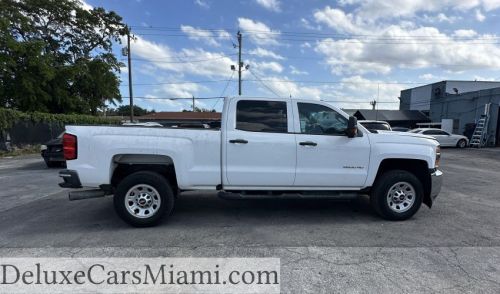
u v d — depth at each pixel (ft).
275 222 16.84
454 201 21.97
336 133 16.90
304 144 16.31
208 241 14.07
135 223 15.64
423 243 14.07
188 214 18.13
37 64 82.89
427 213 18.81
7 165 41.93
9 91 83.66
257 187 16.38
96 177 15.30
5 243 13.73
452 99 97.71
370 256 12.66
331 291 10.08
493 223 16.99
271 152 16.16
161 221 16.48
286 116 16.60
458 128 94.43
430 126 96.58
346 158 16.69
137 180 15.55
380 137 17.17
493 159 52.90
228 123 16.17
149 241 14.02
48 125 66.95
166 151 15.55
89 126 15.43
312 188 16.78
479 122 79.00
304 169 16.43
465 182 30.17
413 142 17.22
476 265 11.98
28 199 21.80
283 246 13.60
